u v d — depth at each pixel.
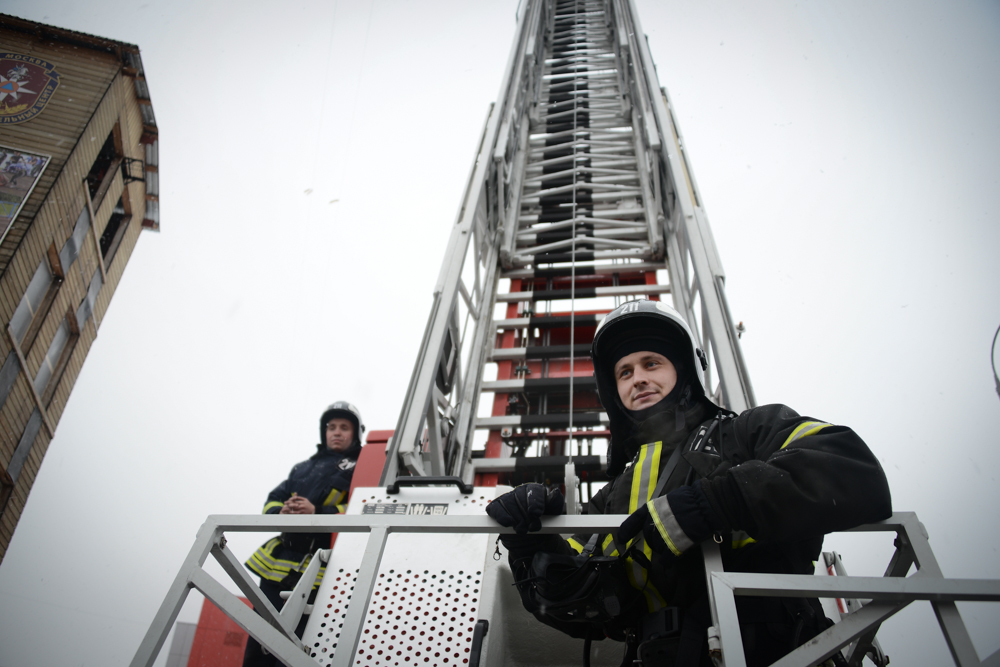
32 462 16.02
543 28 12.22
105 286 19.28
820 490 1.70
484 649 2.49
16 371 15.45
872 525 1.89
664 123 7.21
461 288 5.76
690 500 1.78
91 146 17.53
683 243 6.64
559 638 2.88
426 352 4.75
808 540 1.99
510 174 8.27
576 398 5.95
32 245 15.66
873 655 2.20
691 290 6.07
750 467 1.77
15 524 15.31
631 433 2.61
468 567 2.75
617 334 2.67
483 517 2.06
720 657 1.63
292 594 2.66
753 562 1.94
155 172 20.83
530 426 5.53
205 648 6.11
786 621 1.83
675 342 2.58
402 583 2.71
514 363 6.34
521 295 6.82
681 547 1.75
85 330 18.34
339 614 2.64
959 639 1.64
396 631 2.59
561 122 10.08
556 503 2.03
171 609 1.90
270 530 2.13
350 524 2.08
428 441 4.84
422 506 3.05
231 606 1.92
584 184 8.13
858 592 1.69
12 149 16.48
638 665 1.96
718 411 2.37
